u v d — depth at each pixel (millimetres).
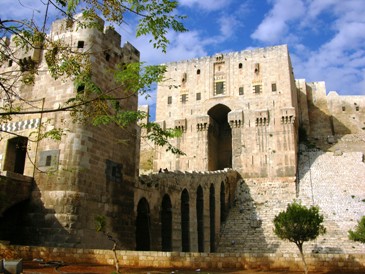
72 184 22500
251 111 62938
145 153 72125
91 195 23500
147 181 30953
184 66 70500
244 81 65438
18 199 22219
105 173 25125
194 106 67250
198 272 18688
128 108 28438
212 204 45781
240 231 47844
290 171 57188
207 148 63719
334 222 45250
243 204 53969
